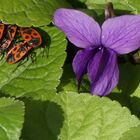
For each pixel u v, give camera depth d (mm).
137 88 203
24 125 187
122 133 182
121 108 187
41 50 200
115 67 191
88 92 200
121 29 188
